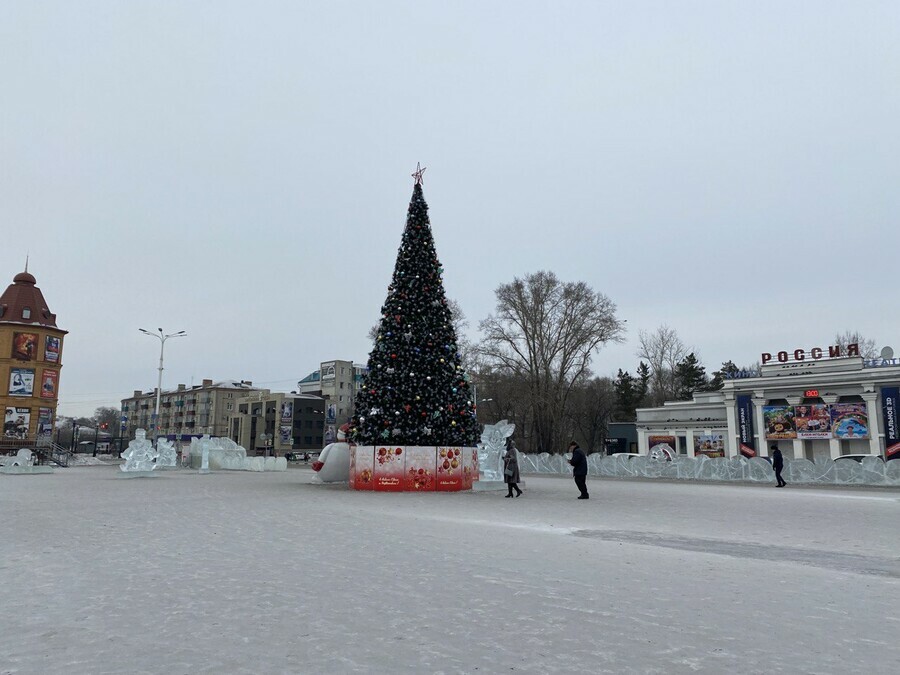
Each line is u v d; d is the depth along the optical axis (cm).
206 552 916
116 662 457
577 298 5978
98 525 1242
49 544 1003
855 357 5412
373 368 2456
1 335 6806
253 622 557
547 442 6038
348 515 1428
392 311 2473
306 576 746
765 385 5659
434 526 1236
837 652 479
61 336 7175
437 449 2372
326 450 2769
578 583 713
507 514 1515
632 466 3672
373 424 2380
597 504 1825
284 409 11206
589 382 8950
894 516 1523
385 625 546
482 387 6456
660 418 6431
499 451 2462
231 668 444
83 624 554
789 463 3020
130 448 3381
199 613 587
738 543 1065
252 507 1617
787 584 721
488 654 472
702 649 484
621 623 554
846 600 646
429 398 2398
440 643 497
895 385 5066
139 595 657
